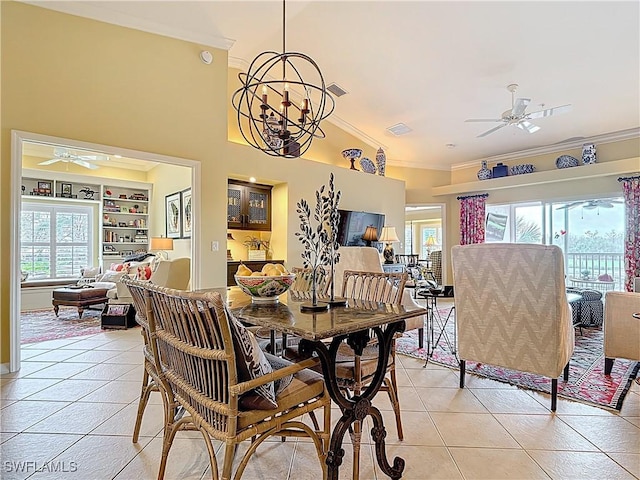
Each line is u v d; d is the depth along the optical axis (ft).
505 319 8.21
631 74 13.80
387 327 5.38
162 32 13.00
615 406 7.82
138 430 6.39
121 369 10.16
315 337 4.04
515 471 5.62
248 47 15.30
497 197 23.82
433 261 28.09
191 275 13.74
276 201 18.38
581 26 11.61
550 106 16.53
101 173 23.79
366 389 5.57
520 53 13.24
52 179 22.15
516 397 8.36
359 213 20.77
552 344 7.62
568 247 21.02
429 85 16.24
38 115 10.61
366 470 5.67
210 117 14.15
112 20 11.96
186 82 13.55
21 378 9.45
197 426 4.59
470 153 23.86
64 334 14.26
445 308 20.65
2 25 10.16
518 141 21.13
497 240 24.14
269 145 7.91
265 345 7.35
